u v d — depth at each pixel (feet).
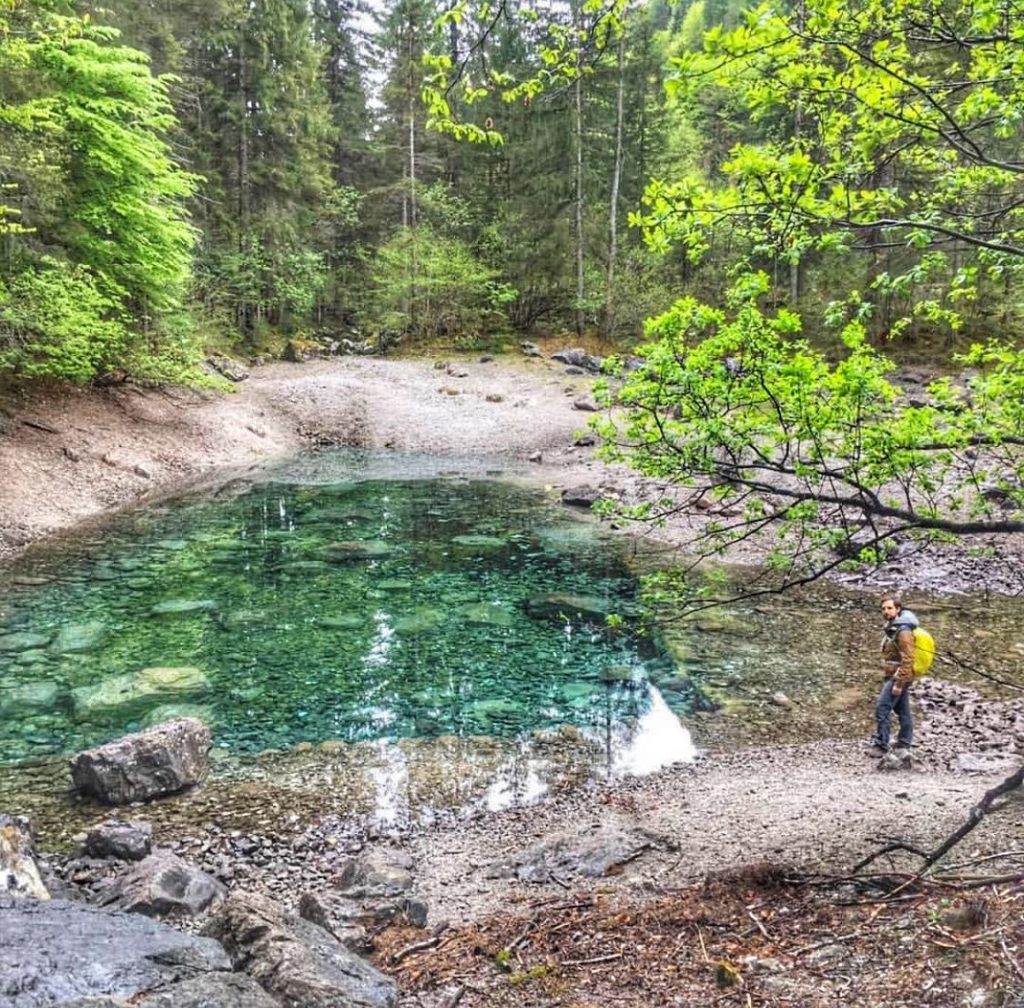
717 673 33.94
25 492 56.03
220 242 119.65
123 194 67.51
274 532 56.85
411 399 105.29
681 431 15.98
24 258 62.13
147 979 9.95
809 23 13.46
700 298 118.32
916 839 18.58
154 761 24.53
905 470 16.46
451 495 70.74
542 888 18.44
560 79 17.48
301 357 122.21
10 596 41.68
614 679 33.40
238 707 30.35
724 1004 11.53
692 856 19.45
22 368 66.23
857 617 40.06
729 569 47.80
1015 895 13.07
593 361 117.80
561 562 50.37
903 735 26.73
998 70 14.30
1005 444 17.07
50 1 59.52
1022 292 76.64
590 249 126.11
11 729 28.17
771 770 25.66
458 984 13.60
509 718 29.86
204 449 80.12
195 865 20.71
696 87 14.32
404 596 43.55
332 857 21.26
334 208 140.46
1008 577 44.11
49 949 10.25
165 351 79.97
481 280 130.52
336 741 27.91
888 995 10.74
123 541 52.90
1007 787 13.58
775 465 16.10
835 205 15.25
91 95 65.46
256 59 117.70
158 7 104.83
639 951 13.91
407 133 149.18
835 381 15.03
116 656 34.63
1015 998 9.75
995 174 18.38
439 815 23.40
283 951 12.30
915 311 22.44
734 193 15.08
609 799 24.09
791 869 17.19
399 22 133.80
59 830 22.38
